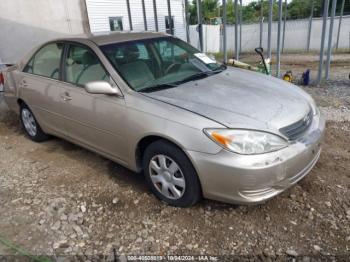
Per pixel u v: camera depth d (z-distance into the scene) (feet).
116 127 9.96
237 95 9.51
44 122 13.70
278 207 9.15
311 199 9.41
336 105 17.57
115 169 11.94
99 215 9.39
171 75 10.98
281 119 8.48
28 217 9.53
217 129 7.98
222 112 8.48
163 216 9.12
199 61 12.44
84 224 9.07
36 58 13.83
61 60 12.28
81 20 32.35
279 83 11.12
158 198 9.86
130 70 10.41
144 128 9.06
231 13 92.99
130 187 10.67
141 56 11.25
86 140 11.69
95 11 48.37
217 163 7.90
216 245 8.00
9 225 9.23
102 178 11.37
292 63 38.96
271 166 7.75
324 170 10.88
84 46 11.43
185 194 8.87
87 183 11.12
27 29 28.96
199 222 8.79
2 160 13.47
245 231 8.38
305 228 8.34
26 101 14.19
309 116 9.41
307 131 8.95
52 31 30.55
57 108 12.34
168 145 8.77
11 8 27.73
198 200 9.00
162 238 8.35
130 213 9.36
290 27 57.31
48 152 13.93
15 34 28.37
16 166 12.82
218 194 8.28
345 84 22.29
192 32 63.31
